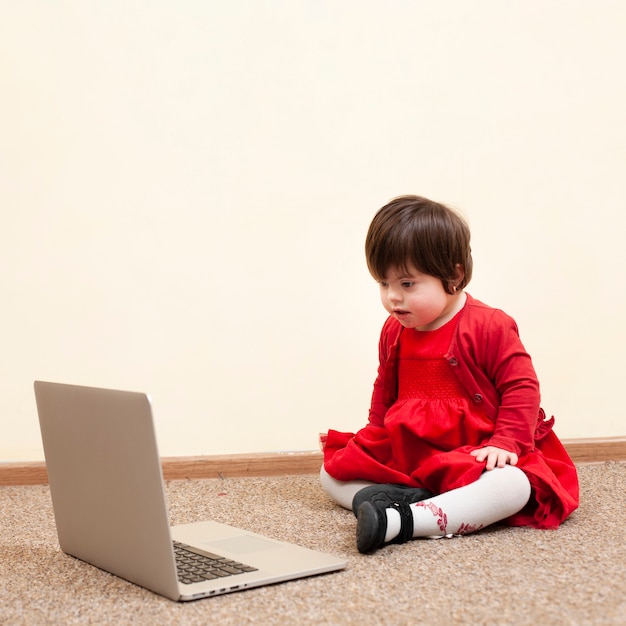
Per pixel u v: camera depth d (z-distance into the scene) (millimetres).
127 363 2053
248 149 2070
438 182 2094
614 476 1743
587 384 2117
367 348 2088
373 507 1197
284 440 2064
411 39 2088
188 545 1235
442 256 1369
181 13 2059
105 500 1119
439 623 912
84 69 2039
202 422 2057
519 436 1368
